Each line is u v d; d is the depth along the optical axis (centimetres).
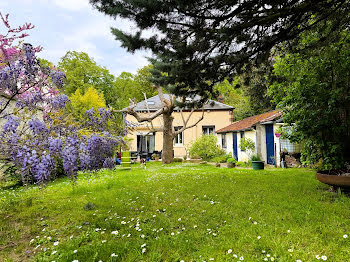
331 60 470
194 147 1673
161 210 397
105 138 332
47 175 254
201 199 457
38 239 284
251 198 440
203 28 352
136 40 344
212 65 454
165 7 293
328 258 212
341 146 475
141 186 632
